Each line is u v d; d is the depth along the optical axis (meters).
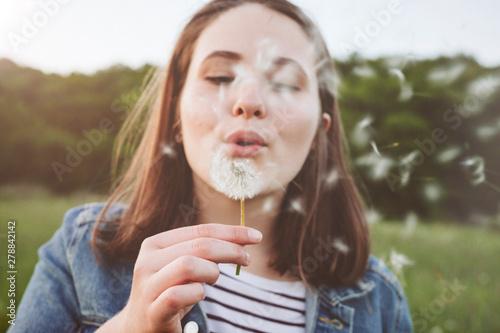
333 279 1.14
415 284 2.73
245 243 0.69
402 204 4.85
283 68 0.98
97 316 1.05
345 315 1.11
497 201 5.21
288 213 1.09
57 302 1.07
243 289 1.04
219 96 0.95
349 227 1.20
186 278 0.63
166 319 0.62
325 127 1.15
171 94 1.15
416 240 3.87
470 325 2.28
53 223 3.79
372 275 1.22
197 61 1.00
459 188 5.25
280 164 0.95
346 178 1.25
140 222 1.11
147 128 1.27
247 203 1.02
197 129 0.96
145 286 0.65
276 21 1.02
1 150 5.59
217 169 0.77
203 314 1.00
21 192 5.38
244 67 0.97
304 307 1.08
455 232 4.77
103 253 1.10
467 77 5.16
